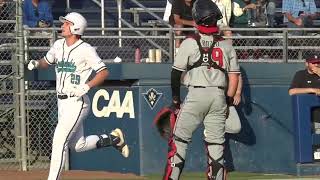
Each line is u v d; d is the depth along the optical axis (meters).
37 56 45.06
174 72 31.08
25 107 44.31
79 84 32.41
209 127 31.09
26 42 44.34
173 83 31.30
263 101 43.31
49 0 60.31
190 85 31.02
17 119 44.25
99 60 32.41
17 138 44.28
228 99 31.52
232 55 31.23
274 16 58.12
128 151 41.41
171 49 44.81
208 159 31.23
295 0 54.31
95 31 49.41
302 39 49.41
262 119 43.38
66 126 32.50
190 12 48.12
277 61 45.94
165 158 42.34
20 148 44.28
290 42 49.75
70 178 41.31
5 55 46.31
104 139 36.97
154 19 61.53
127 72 42.34
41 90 45.22
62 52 32.59
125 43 49.41
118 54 48.91
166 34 50.09
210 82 30.64
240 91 41.16
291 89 42.28
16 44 44.00
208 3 30.88
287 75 43.38
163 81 42.31
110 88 43.50
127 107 42.78
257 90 43.38
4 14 46.44
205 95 30.62
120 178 41.38
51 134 45.03
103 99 43.69
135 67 42.38
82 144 34.91
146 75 42.41
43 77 43.84
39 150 44.91
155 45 47.47
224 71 30.95
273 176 42.00
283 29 46.00
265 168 43.31
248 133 43.31
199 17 30.72
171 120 32.91
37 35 45.16
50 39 45.06
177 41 46.12
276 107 43.16
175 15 48.28
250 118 43.34
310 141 42.16
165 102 42.31
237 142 43.28
